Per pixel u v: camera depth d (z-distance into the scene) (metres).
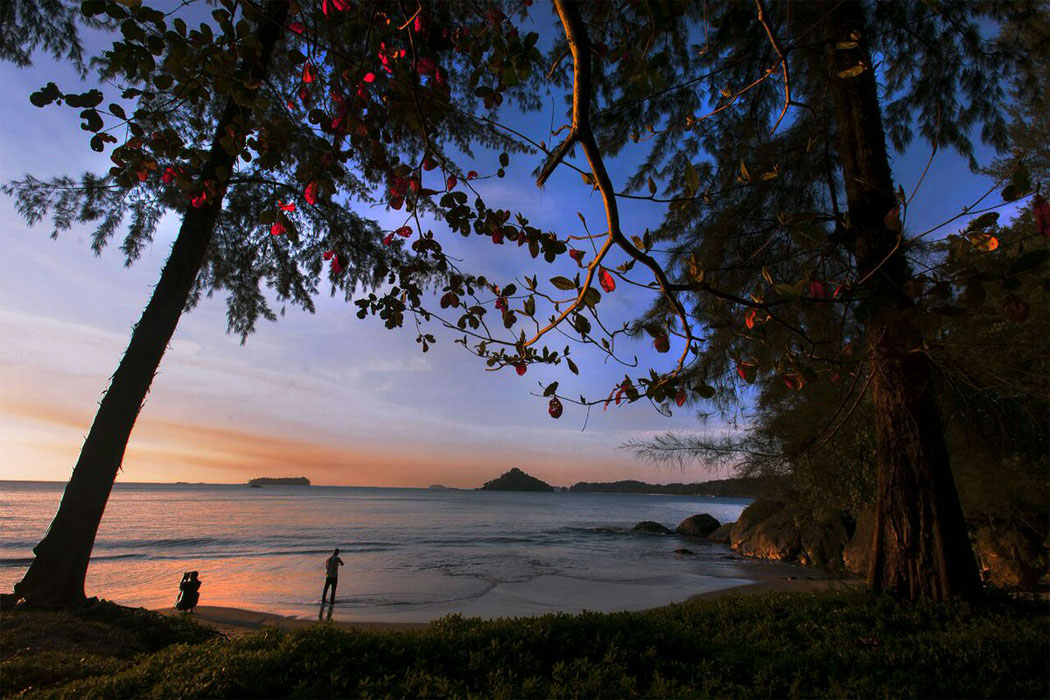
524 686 4.66
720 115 9.49
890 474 7.34
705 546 38.50
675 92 8.93
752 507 35.62
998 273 1.88
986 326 5.64
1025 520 11.44
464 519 70.62
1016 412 8.00
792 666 5.05
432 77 2.55
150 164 2.79
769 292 7.04
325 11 2.52
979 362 5.30
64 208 11.52
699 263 2.31
